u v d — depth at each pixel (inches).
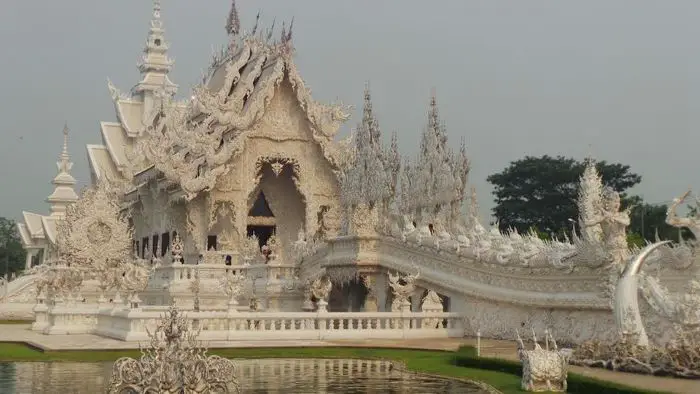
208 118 2007.9
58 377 717.9
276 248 1884.8
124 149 2842.0
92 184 3019.2
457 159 1667.1
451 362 842.8
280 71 2048.5
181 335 546.3
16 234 5590.6
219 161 1971.0
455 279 1227.2
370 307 1386.6
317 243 1616.6
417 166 1729.8
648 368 682.8
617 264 959.6
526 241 1216.8
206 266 1669.5
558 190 2847.0
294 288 1565.0
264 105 2039.9
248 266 1680.6
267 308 1550.2
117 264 1654.8
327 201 2102.6
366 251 1387.8
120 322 1116.5
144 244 2518.5
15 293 2063.2
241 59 2162.9
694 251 899.4
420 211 1710.1
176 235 2133.4
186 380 518.0
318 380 698.8
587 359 753.0
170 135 2006.6
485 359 783.7
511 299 1119.0
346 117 2101.4
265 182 2177.7
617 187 2760.8
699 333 754.2
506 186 2915.8
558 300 1042.1
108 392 522.6
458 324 1196.5
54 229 3021.7
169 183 2058.3
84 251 1636.3
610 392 584.1
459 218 1641.2
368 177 1555.1
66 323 1251.2
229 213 2042.3
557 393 620.1
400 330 1155.3
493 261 1162.6
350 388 645.3
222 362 540.1
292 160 2082.9
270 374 745.0
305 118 2097.7
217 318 1075.9
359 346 1030.4
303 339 1101.7
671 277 917.2
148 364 519.5
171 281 1642.5
